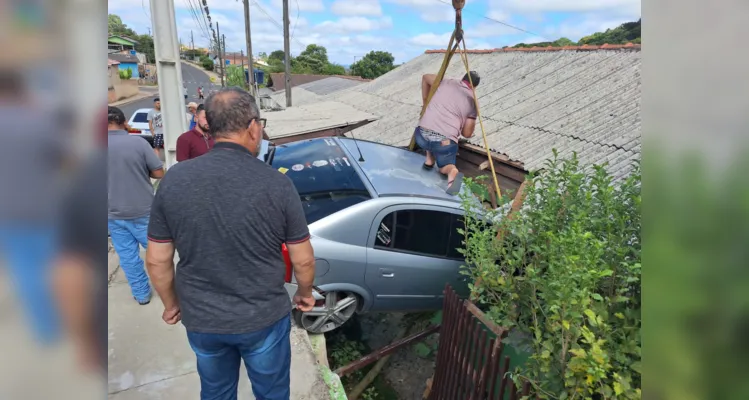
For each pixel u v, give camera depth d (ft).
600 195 8.20
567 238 6.86
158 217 5.69
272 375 6.51
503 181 16.02
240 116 5.80
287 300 6.45
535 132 17.33
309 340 10.57
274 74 103.40
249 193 5.62
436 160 13.80
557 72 23.15
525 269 8.50
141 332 10.34
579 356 5.89
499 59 29.40
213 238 5.56
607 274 6.02
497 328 8.39
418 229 11.82
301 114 28.68
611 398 5.81
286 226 6.02
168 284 6.11
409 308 12.64
